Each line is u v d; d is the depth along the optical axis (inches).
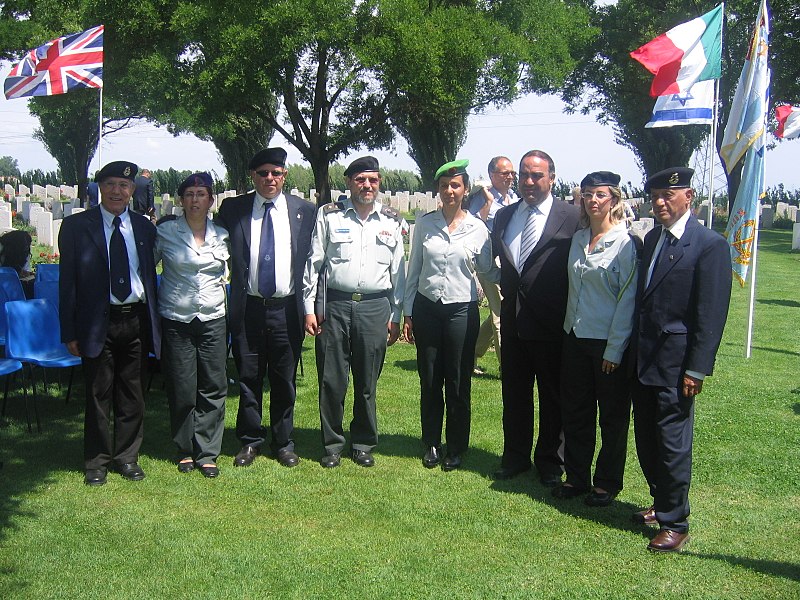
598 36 1237.7
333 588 141.8
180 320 195.8
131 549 154.9
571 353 181.9
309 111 954.1
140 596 137.6
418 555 154.8
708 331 156.0
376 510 176.6
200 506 177.5
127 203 196.4
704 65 340.2
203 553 153.7
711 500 184.7
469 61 776.9
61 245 187.8
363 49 740.0
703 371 155.8
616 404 176.7
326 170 901.2
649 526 171.2
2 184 1576.0
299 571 147.5
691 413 161.8
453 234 200.1
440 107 859.4
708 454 214.5
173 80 791.1
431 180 1261.1
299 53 761.6
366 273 200.7
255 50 719.1
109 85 965.2
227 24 722.2
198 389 200.8
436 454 207.5
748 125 325.7
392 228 205.2
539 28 883.4
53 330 240.7
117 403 195.3
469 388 204.7
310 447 220.2
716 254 156.6
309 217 206.4
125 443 195.6
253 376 205.0
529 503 182.7
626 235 173.6
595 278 175.6
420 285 204.5
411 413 253.0
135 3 754.2
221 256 199.8
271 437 226.8
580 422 183.9
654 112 350.0
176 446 203.5
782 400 269.0
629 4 1245.1
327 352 203.2
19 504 175.2
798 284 598.2
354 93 892.0
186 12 720.3
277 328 201.6
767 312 470.0
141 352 195.8
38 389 272.2
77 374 293.6
